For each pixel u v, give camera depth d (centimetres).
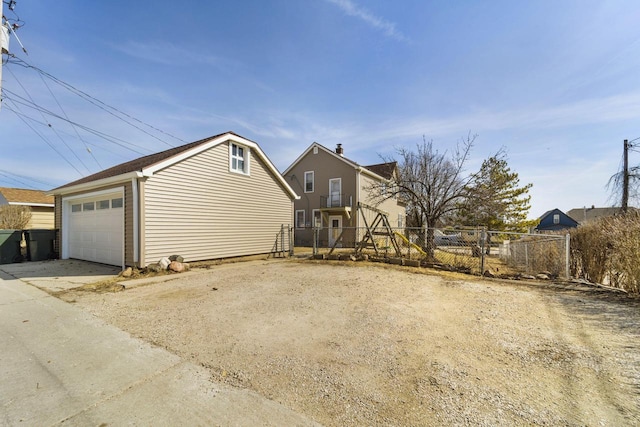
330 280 685
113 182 874
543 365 274
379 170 2305
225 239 1085
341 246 1919
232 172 1119
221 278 726
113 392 238
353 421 198
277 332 367
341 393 233
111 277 755
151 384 250
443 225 1497
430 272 785
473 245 1041
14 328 391
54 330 383
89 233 1030
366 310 454
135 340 347
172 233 898
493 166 1345
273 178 1323
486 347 316
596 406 209
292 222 1423
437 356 296
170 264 824
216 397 229
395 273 772
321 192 2064
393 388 239
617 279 616
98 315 445
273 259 1163
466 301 503
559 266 761
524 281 673
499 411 205
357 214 1747
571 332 357
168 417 205
